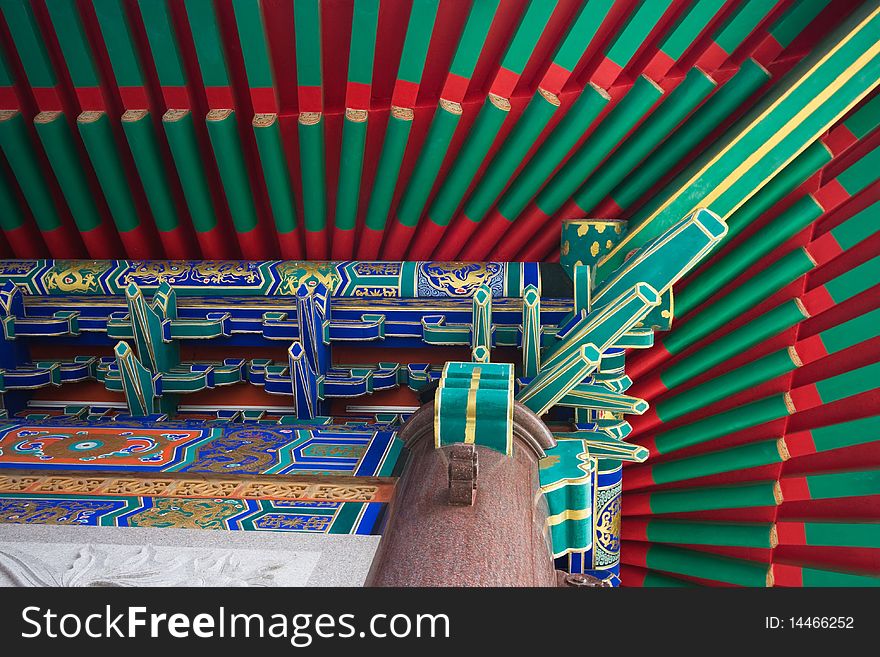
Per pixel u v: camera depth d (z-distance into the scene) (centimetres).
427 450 304
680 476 509
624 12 365
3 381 442
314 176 400
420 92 403
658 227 395
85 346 479
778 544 482
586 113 376
